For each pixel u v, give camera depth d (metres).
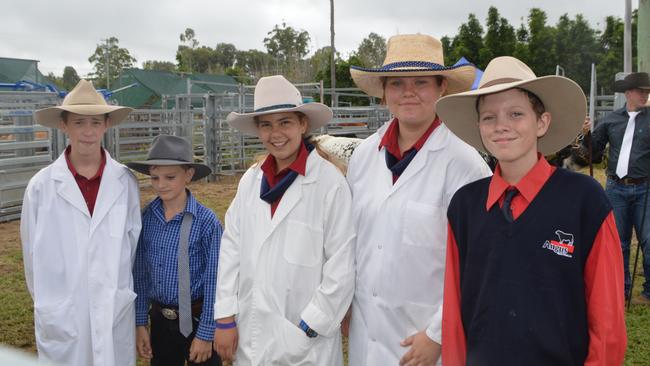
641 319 4.77
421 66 2.41
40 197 2.86
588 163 5.53
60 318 2.77
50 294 2.80
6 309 5.12
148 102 31.95
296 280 2.55
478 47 29.64
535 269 1.84
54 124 3.13
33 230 2.87
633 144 5.02
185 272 2.96
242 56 68.25
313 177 2.61
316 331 2.48
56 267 2.81
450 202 2.19
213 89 31.16
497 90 1.90
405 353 2.33
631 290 5.05
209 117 13.82
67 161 2.94
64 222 2.83
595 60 28.05
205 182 13.74
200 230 2.99
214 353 3.11
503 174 2.04
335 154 3.49
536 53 28.41
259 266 2.59
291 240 2.56
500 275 1.89
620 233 5.19
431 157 2.41
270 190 2.62
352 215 2.60
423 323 2.38
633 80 4.94
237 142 14.87
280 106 2.59
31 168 9.69
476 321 1.95
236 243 2.74
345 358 4.11
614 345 1.80
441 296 2.38
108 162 2.98
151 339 3.14
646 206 4.99
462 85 2.51
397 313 2.40
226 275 2.71
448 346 2.10
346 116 16.66
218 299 2.69
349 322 2.71
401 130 2.52
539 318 1.82
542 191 1.90
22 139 9.50
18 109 9.36
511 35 29.08
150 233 3.04
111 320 2.77
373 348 2.48
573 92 1.98
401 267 2.37
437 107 2.22
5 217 9.38
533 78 1.97
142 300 3.10
